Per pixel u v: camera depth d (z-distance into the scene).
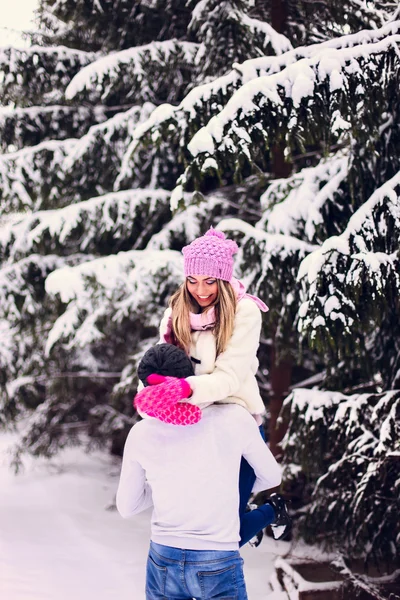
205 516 1.73
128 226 4.75
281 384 4.51
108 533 4.38
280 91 2.87
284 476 3.90
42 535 4.25
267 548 4.05
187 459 1.74
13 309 5.04
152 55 4.51
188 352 1.88
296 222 3.67
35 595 3.20
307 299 3.21
